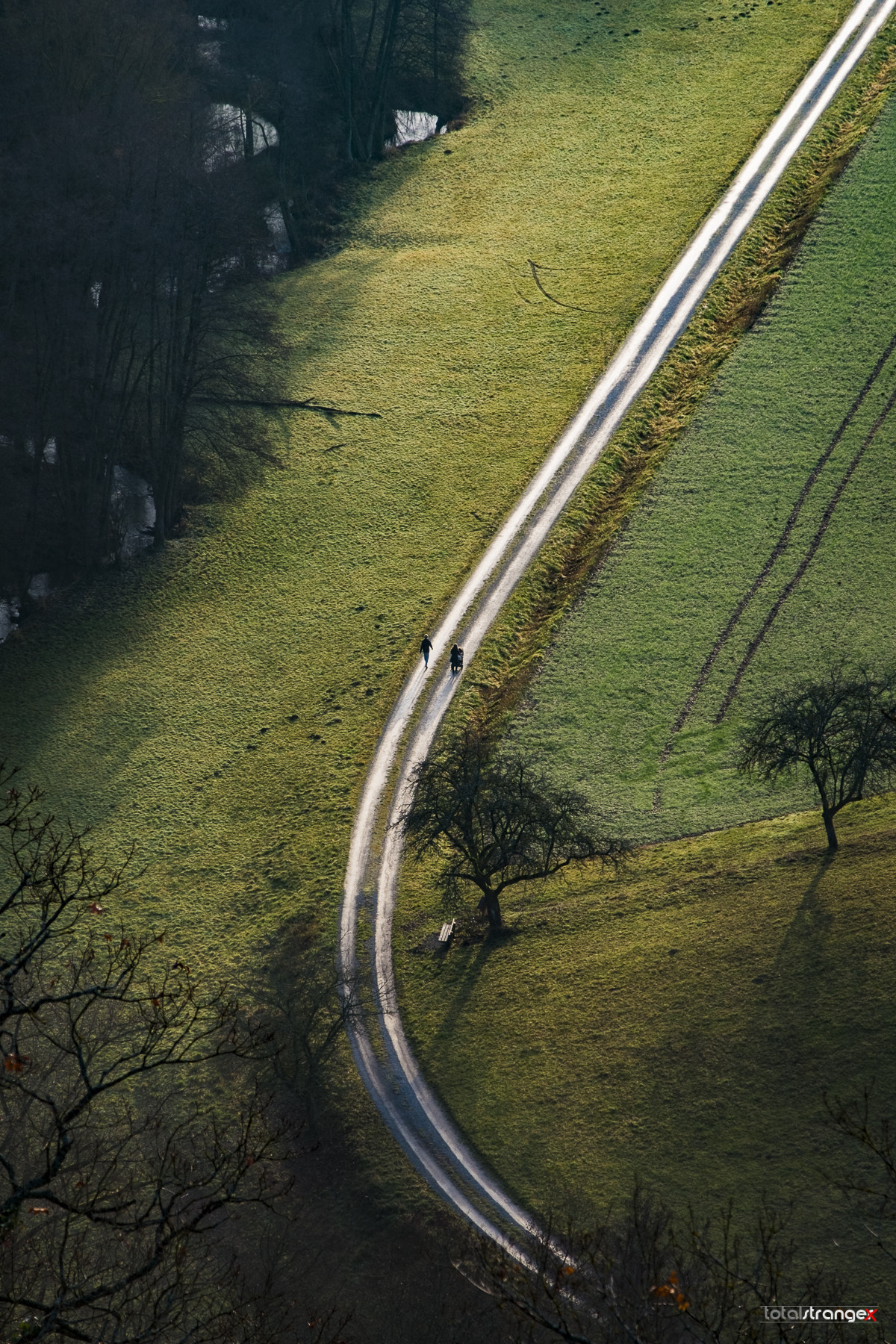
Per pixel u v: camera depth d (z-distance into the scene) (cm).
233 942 6328
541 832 5816
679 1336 2336
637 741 6869
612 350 9788
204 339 9912
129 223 8506
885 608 7231
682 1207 4247
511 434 9338
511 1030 5309
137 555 9088
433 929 6094
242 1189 4725
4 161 8569
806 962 5016
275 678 7962
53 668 8369
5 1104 3716
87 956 2020
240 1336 2514
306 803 7044
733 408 8875
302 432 9731
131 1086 5328
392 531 8812
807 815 6059
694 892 5694
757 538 7925
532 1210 4503
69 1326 1816
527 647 7675
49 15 9438
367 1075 5325
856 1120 4303
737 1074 4678
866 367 8900
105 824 7250
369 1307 4112
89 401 8850
